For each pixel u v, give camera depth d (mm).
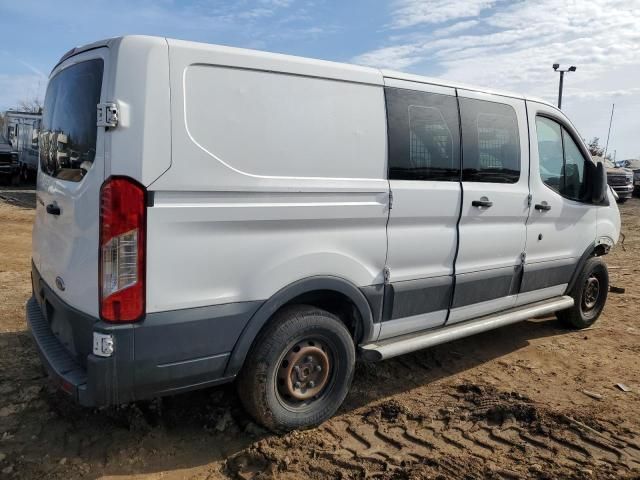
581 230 5586
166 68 2828
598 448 3508
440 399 4164
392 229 3846
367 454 3357
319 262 3443
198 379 3094
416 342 4043
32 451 3258
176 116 2854
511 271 4844
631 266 9867
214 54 2986
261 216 3158
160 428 3541
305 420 3543
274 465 3178
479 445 3523
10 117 25656
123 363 2820
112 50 2789
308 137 3359
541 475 3174
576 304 5793
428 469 3207
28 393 3904
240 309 3145
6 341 4867
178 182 2865
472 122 4363
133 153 2748
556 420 3824
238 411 3764
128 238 2768
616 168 23547
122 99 2729
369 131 3660
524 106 4871
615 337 5785
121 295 2791
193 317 2977
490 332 5809
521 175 4812
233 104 3053
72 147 3158
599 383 4574
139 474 3119
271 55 3215
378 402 4082
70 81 3293
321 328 3492
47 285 3596
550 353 5238
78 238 2965
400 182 3836
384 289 3865
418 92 3986
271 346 3293
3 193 19203
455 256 4293
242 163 3092
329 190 3441
